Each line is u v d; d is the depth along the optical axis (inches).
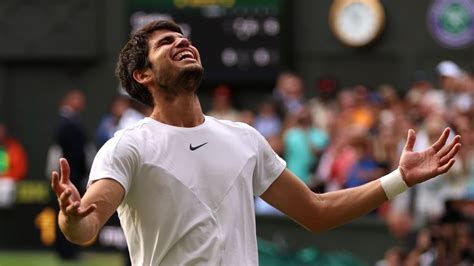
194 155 289.7
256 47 1079.6
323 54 1079.6
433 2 1042.7
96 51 1138.7
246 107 1085.8
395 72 1056.2
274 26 1074.7
